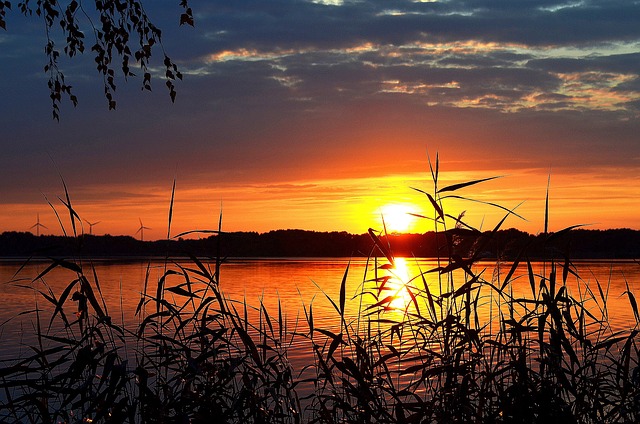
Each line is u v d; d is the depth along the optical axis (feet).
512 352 14.10
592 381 13.91
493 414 13.09
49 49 22.06
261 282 164.96
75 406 13.15
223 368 14.15
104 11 21.25
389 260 14.75
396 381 24.41
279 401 13.98
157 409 12.91
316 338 48.19
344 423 13.85
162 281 14.43
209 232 14.49
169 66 21.89
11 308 93.76
